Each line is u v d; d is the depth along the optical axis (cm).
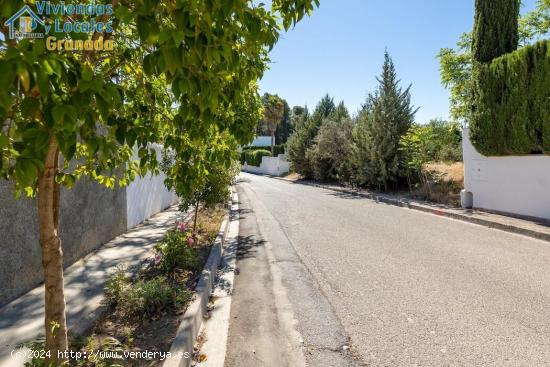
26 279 429
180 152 309
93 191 629
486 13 1051
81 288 435
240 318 389
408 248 686
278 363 300
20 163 134
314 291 467
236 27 192
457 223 957
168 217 1034
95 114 158
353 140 2116
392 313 396
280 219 1059
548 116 845
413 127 1545
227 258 632
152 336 310
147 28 151
